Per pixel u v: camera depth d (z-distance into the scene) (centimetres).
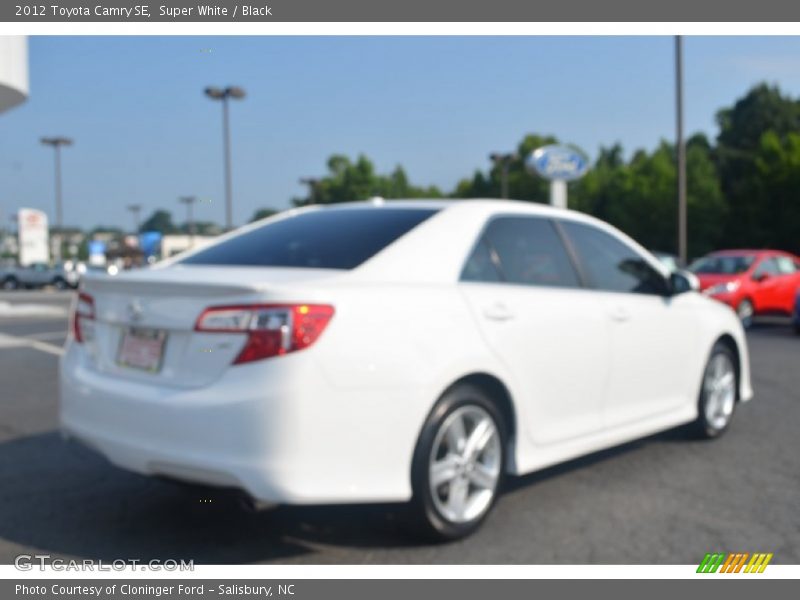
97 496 431
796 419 629
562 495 434
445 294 364
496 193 6750
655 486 450
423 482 341
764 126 6203
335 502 317
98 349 369
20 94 1581
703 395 538
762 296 1430
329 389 313
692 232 4816
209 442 310
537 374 396
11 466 489
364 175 6519
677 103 2139
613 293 462
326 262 365
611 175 6141
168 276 358
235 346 314
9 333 1351
